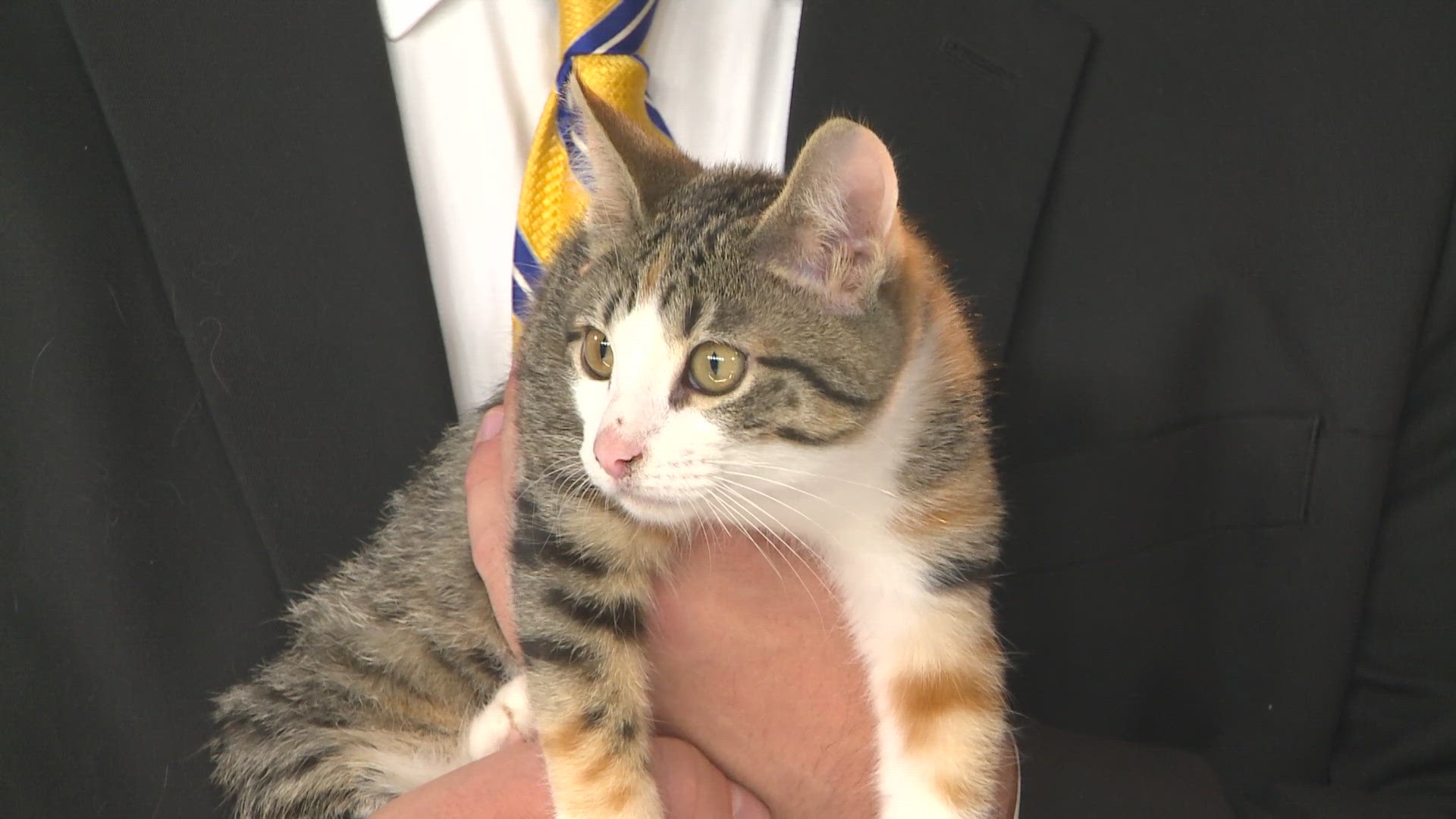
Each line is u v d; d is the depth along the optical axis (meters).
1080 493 0.67
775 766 0.60
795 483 0.58
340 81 0.63
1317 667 0.67
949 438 0.59
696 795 0.57
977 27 0.66
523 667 0.58
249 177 0.62
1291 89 0.67
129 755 0.63
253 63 0.62
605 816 0.56
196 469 0.63
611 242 0.59
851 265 0.57
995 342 0.66
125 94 0.61
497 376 0.66
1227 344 0.67
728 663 0.59
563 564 0.57
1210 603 0.68
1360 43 0.67
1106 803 0.59
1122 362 0.66
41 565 0.62
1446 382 0.66
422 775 0.62
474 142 0.66
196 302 0.62
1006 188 0.66
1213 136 0.66
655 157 0.61
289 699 0.63
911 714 0.59
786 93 0.68
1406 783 0.65
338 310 0.62
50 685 0.62
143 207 0.62
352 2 0.63
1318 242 0.66
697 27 0.68
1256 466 0.67
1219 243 0.66
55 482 0.62
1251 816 0.60
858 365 0.57
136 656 0.62
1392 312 0.65
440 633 0.63
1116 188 0.66
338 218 0.62
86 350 0.62
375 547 0.63
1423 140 0.66
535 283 0.63
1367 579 0.67
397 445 0.63
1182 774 0.60
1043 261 0.67
